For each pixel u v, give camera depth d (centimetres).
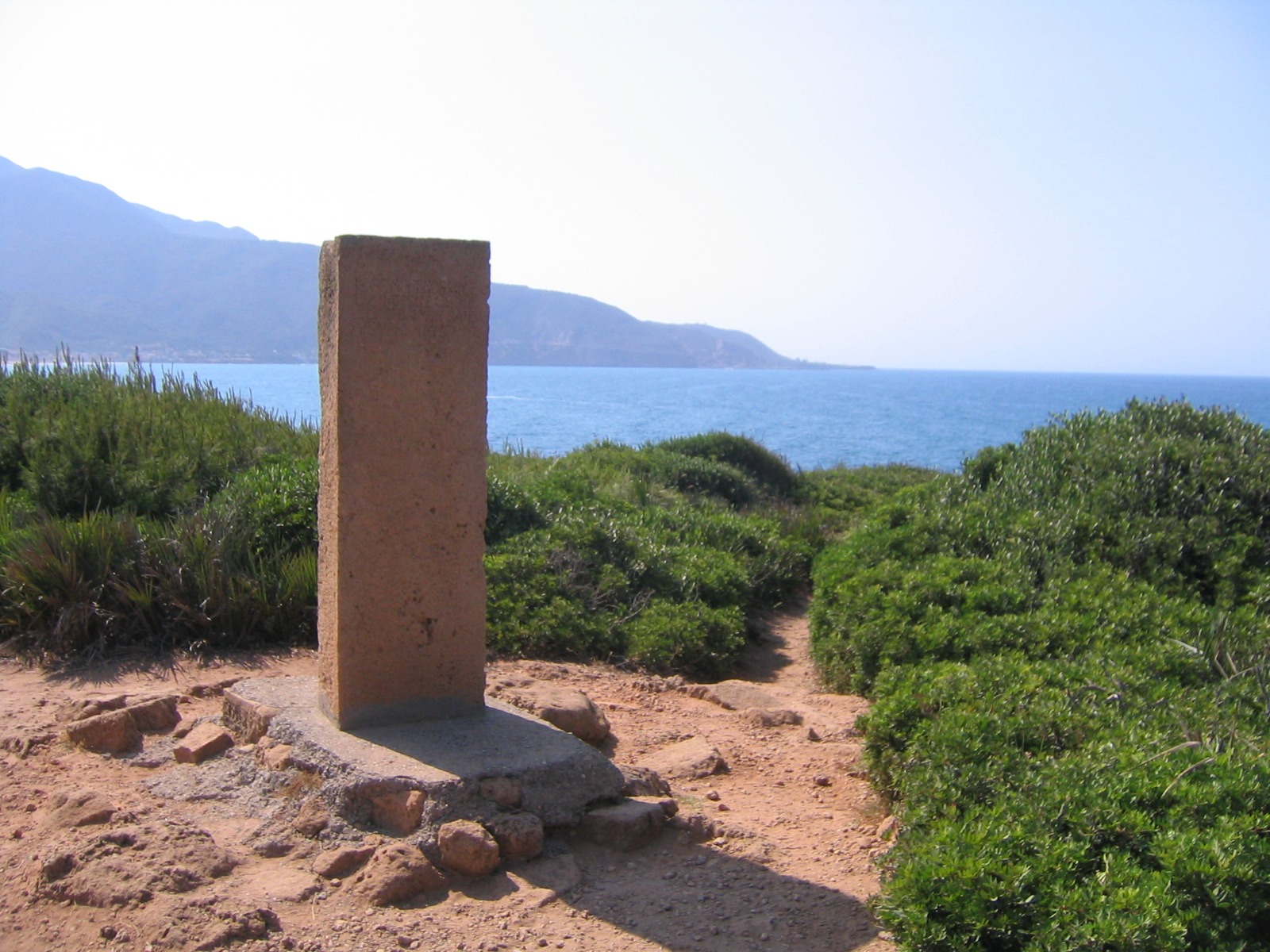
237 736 436
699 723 581
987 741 414
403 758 382
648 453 1812
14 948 290
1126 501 843
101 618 597
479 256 411
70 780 400
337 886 333
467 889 341
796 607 1116
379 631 411
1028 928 296
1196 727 417
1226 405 1016
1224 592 726
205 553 642
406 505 411
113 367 1189
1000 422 7700
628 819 383
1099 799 341
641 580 916
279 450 959
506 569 816
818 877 372
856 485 2119
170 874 321
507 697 500
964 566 780
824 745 555
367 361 396
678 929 325
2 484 799
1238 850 300
